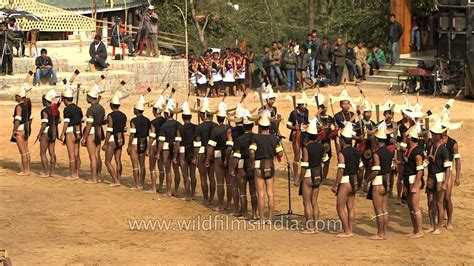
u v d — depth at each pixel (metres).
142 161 26.44
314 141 21.58
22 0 50.66
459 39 42.44
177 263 19.03
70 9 54.53
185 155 25.03
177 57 50.97
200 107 24.86
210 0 67.75
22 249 19.86
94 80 44.03
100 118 27.09
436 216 22.11
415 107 24.70
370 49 50.97
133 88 45.69
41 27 50.66
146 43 51.19
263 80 47.62
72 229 21.72
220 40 67.62
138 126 26.12
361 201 25.47
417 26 49.00
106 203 24.52
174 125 25.38
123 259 19.23
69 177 27.75
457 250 20.39
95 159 27.19
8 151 31.67
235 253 19.84
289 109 39.81
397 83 46.31
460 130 35.62
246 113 22.81
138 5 59.53
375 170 20.97
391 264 19.16
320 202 25.06
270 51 47.62
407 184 21.36
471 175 28.73
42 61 41.97
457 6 42.16
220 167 23.92
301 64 46.22
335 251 20.03
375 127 23.75
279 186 27.25
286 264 19.02
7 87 41.91
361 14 55.91
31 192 25.64
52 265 18.70
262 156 22.22
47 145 28.05
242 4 72.44
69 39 56.38
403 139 24.39
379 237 21.19
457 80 42.91
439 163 21.70
